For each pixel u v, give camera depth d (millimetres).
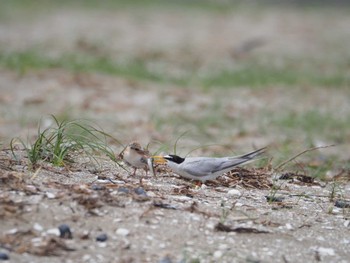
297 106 20766
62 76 21469
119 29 34562
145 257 6824
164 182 9156
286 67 28109
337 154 14617
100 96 19641
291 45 33500
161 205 7941
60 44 28812
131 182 8859
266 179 10094
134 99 19703
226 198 8719
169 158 9094
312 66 28734
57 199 7680
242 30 36750
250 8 45750
